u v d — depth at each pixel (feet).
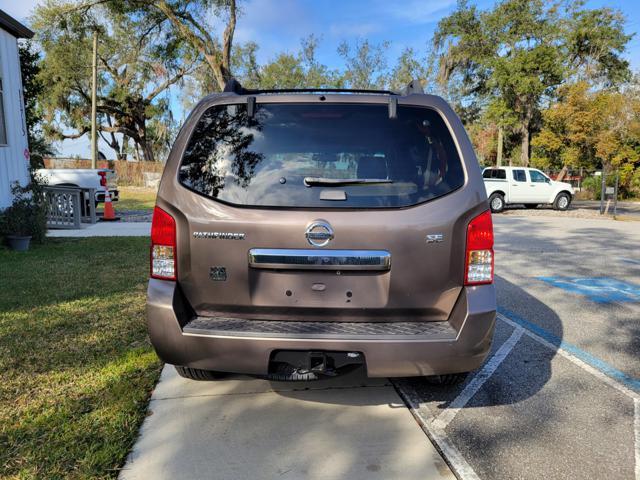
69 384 11.09
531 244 35.78
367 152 8.77
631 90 79.77
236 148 8.85
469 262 8.68
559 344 14.70
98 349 13.12
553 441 9.32
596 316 17.63
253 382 11.57
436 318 8.87
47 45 98.84
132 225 41.73
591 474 8.30
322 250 8.48
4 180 30.30
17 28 31.01
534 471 8.36
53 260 25.17
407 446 9.04
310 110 8.94
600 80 111.34
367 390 11.28
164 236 8.80
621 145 73.51
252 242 8.54
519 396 11.20
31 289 19.07
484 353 8.70
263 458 8.54
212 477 7.99
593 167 79.61
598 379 12.20
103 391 10.79
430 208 8.57
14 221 28.43
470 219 8.66
